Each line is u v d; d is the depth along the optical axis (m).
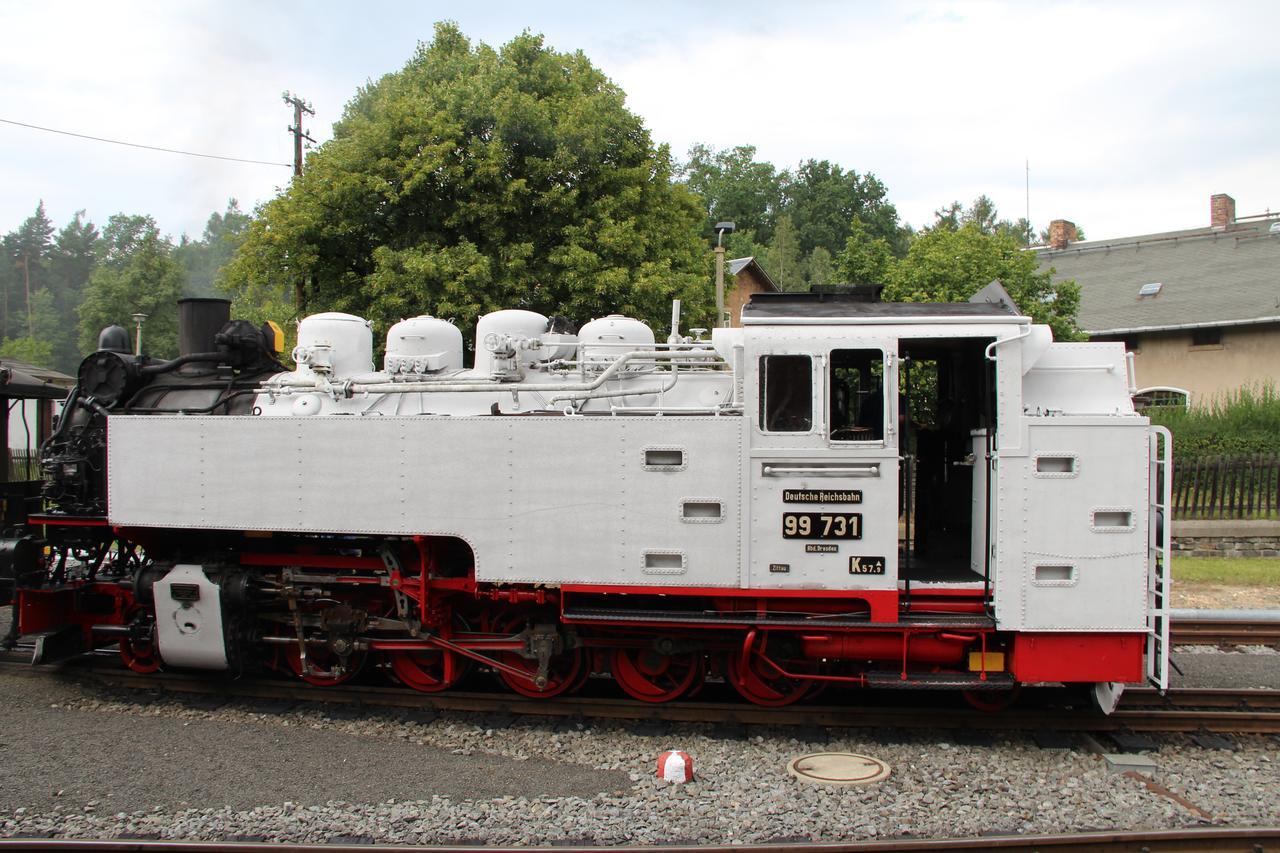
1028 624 5.83
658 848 4.48
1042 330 5.91
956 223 67.75
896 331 5.96
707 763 5.86
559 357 7.57
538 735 6.39
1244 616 9.30
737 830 4.83
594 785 5.52
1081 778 5.60
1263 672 7.91
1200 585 11.99
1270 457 14.41
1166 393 22.72
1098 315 24.48
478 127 15.73
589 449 6.27
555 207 15.43
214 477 6.96
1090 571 5.83
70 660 8.12
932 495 6.94
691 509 6.16
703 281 17.14
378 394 7.22
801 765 5.82
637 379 7.13
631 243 15.58
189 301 8.21
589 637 6.65
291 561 7.16
